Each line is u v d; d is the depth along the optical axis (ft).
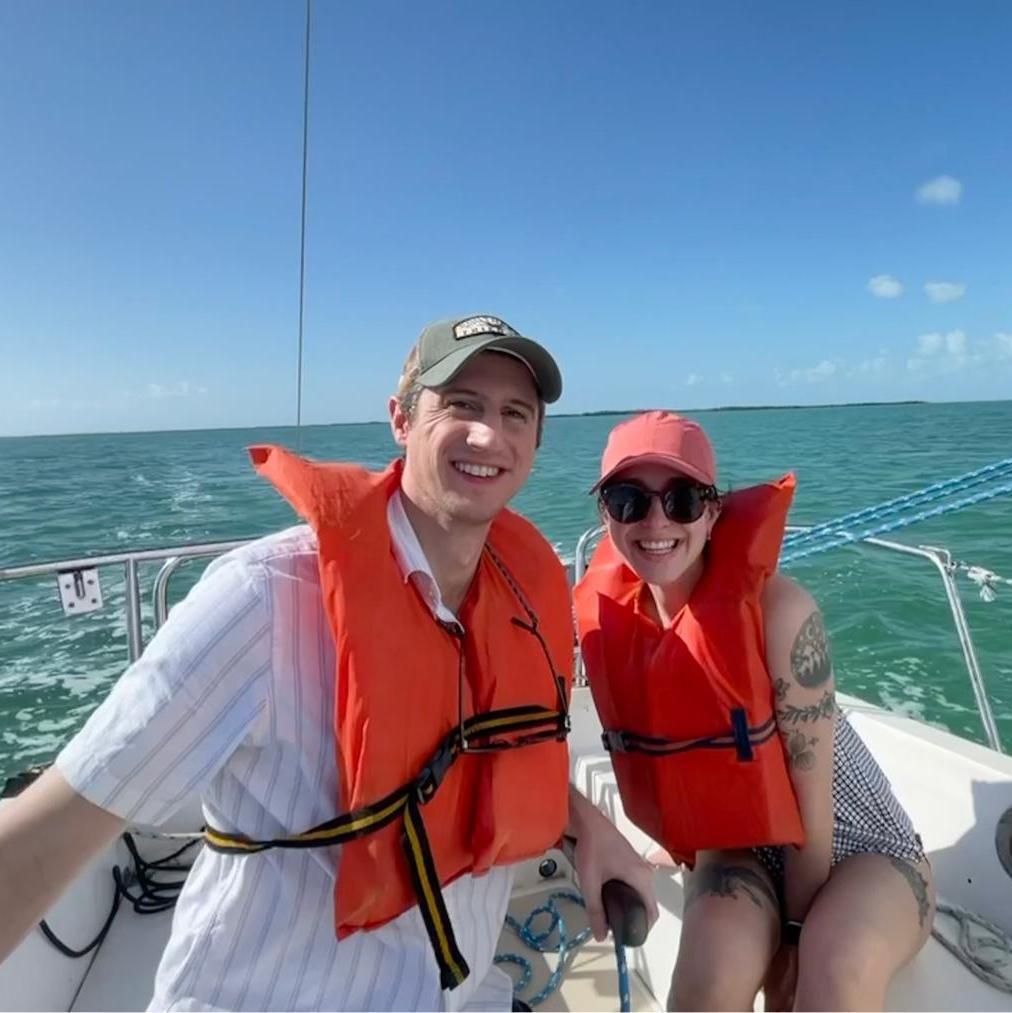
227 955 2.32
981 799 3.85
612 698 3.70
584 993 3.77
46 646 13.57
